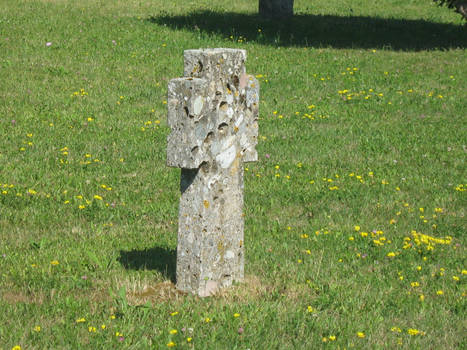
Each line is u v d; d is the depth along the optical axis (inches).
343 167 473.1
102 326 234.5
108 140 510.3
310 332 244.5
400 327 253.8
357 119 592.7
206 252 265.6
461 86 705.0
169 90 254.2
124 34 873.5
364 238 345.7
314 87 687.1
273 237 346.6
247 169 459.5
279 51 832.9
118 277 283.3
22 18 927.0
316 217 379.2
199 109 251.8
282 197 409.7
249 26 969.5
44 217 358.6
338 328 247.3
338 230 356.8
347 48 866.1
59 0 1091.3
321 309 264.8
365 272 306.7
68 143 497.0
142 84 673.6
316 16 1074.7
